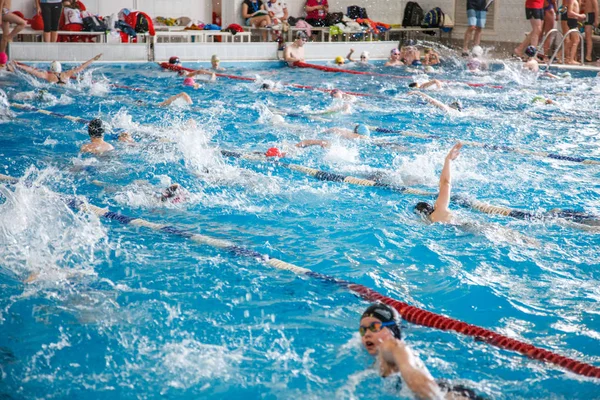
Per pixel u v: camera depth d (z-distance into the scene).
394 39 19.16
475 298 3.68
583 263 4.17
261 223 4.90
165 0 17.94
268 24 17.22
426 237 4.59
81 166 6.34
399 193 5.71
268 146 7.45
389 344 2.76
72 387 2.79
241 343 3.17
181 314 3.45
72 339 3.18
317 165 6.62
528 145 7.60
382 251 4.36
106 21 15.59
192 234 4.62
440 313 3.52
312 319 3.41
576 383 2.83
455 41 18.41
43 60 14.11
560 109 9.92
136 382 2.84
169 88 11.89
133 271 3.98
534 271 4.04
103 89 11.51
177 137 7.54
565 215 5.07
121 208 5.16
